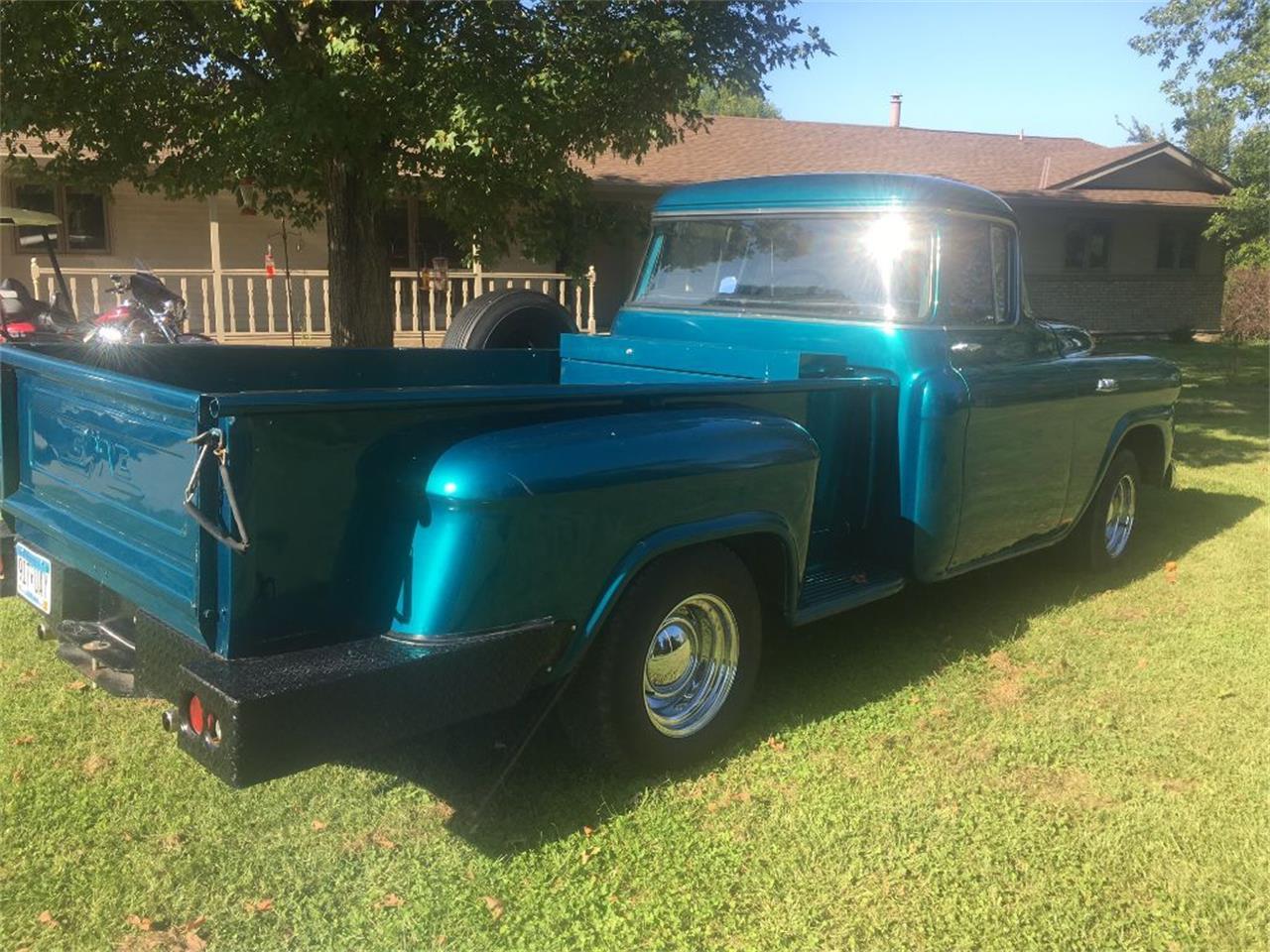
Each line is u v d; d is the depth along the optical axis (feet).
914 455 14.03
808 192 15.46
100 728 12.23
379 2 22.84
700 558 11.35
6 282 33.65
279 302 53.67
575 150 26.84
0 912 8.95
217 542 8.22
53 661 14.06
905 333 14.19
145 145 28.14
